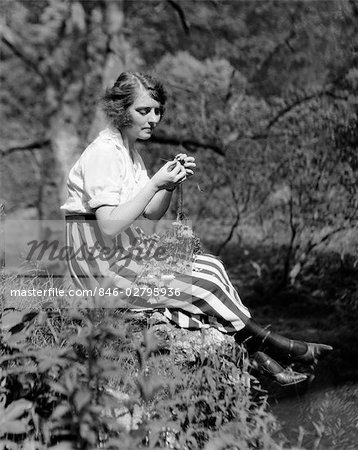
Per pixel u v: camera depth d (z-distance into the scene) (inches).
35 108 485.7
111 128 165.0
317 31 377.7
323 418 162.6
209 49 429.1
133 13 435.2
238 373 147.6
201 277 158.6
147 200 155.7
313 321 276.8
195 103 417.7
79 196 163.3
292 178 361.7
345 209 334.6
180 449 123.8
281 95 393.1
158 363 140.0
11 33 440.1
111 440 116.0
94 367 120.6
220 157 406.3
